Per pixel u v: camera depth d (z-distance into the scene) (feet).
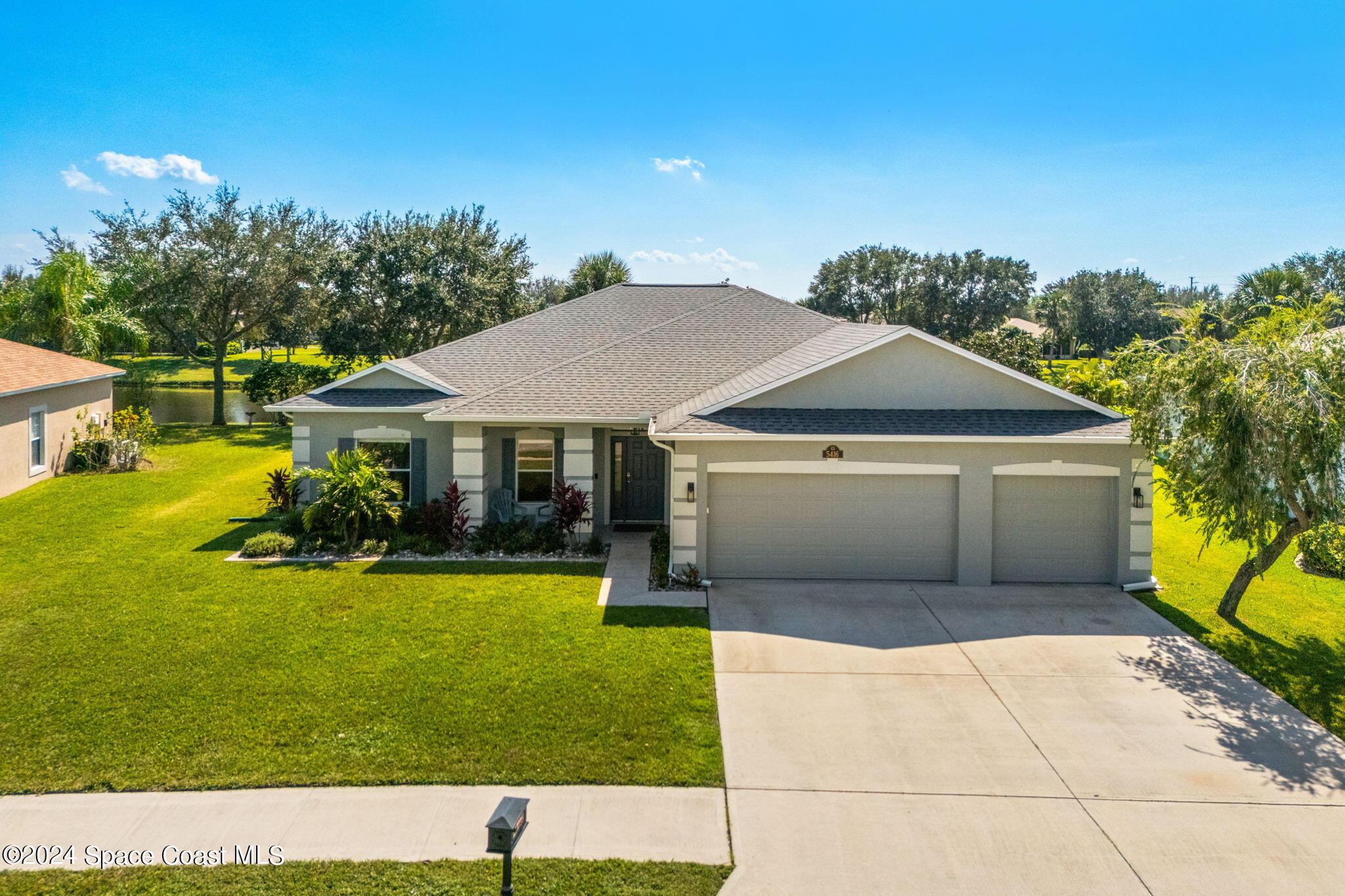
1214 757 28.63
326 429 58.39
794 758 28.09
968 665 36.11
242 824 23.90
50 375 77.92
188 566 49.11
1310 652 38.37
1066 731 30.32
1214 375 37.88
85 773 26.32
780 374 53.11
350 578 46.91
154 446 94.38
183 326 125.18
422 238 123.75
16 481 70.95
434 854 22.66
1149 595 46.68
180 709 30.53
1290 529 40.34
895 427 47.62
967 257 256.73
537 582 46.83
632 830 23.95
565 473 55.11
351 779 26.16
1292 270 77.87
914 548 48.52
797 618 41.75
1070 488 48.01
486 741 28.60
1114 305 265.95
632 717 30.50
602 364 61.57
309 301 131.34
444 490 58.49
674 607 43.04
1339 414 36.17
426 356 64.39
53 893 20.97
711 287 74.90
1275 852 23.35
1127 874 22.33
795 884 21.75
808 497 48.32
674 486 47.67
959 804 25.54
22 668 33.99
